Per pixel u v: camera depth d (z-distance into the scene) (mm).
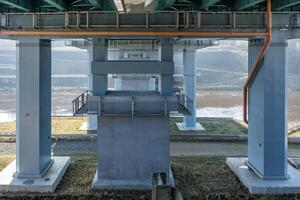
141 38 21688
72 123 42344
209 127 41281
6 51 145875
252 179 22031
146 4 23016
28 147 22172
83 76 121875
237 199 20422
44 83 23094
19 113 22266
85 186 22000
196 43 38000
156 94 22438
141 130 21688
